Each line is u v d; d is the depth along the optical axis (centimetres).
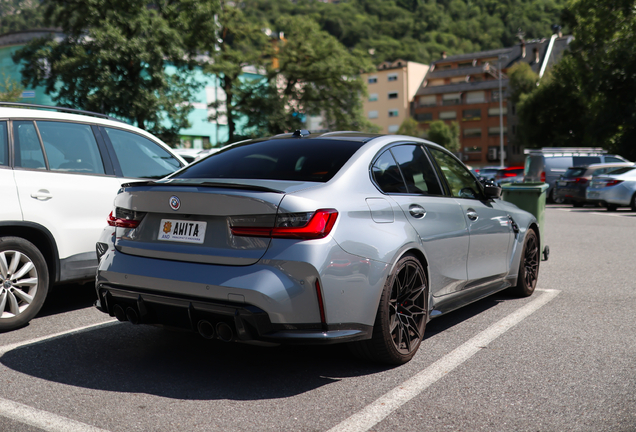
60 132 504
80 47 2723
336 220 324
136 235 355
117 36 2623
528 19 15400
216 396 319
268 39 3553
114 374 354
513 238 542
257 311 303
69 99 2706
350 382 342
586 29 3641
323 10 13888
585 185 2055
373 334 349
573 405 305
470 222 456
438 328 467
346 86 3588
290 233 311
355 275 327
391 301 359
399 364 371
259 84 3547
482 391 326
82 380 343
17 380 343
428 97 8581
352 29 13812
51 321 486
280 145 409
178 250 332
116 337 437
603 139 3353
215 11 3192
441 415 293
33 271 465
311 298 311
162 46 2838
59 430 274
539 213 754
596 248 950
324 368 367
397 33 14400
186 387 333
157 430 274
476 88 8094
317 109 3650
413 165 420
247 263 312
